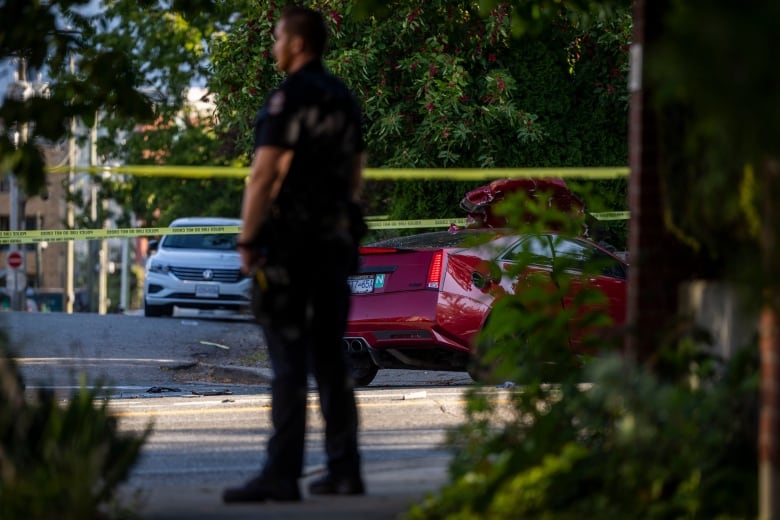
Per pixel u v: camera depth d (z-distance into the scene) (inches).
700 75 307.0
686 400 438.9
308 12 527.2
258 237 506.6
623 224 1740.9
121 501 515.5
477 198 1385.3
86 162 4810.5
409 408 903.1
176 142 3627.0
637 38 511.5
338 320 522.9
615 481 445.4
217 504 514.9
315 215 511.2
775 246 367.9
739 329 465.4
